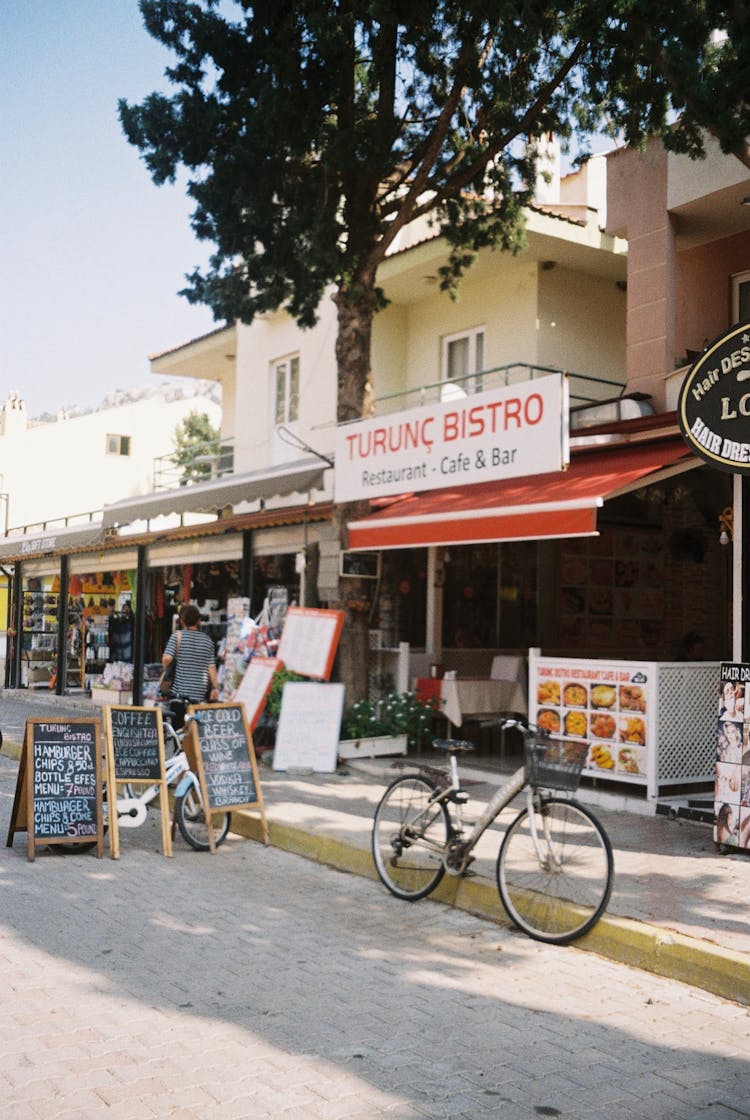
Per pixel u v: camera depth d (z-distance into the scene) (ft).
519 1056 14.07
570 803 19.33
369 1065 13.57
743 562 27.43
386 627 45.32
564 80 38.04
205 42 37.88
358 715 39.83
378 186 40.81
